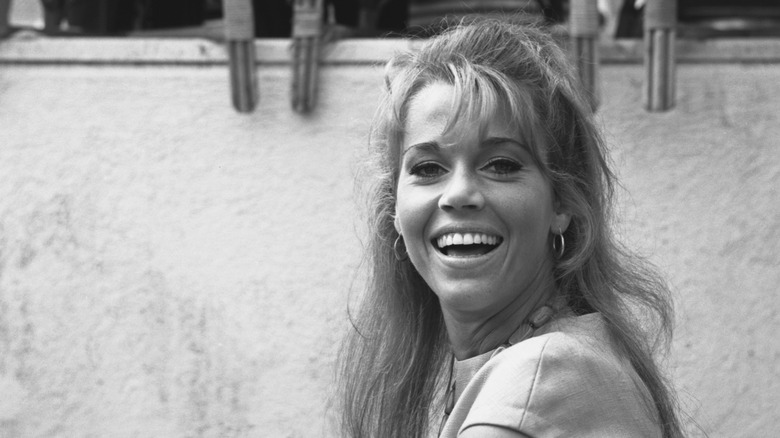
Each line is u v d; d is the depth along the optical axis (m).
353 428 2.51
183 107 3.73
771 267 3.54
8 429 3.69
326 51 3.71
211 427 3.63
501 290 1.96
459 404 1.88
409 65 2.07
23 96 3.78
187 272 3.68
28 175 3.75
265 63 3.71
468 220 1.93
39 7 5.11
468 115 1.92
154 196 3.71
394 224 2.27
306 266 3.64
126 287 3.70
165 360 3.66
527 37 2.05
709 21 4.05
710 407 3.50
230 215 3.68
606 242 2.14
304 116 3.69
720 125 3.58
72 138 3.75
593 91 3.46
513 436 1.72
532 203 1.94
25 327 3.71
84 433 3.66
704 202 3.56
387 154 2.17
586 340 1.88
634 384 1.88
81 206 3.73
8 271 3.73
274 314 3.64
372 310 2.46
